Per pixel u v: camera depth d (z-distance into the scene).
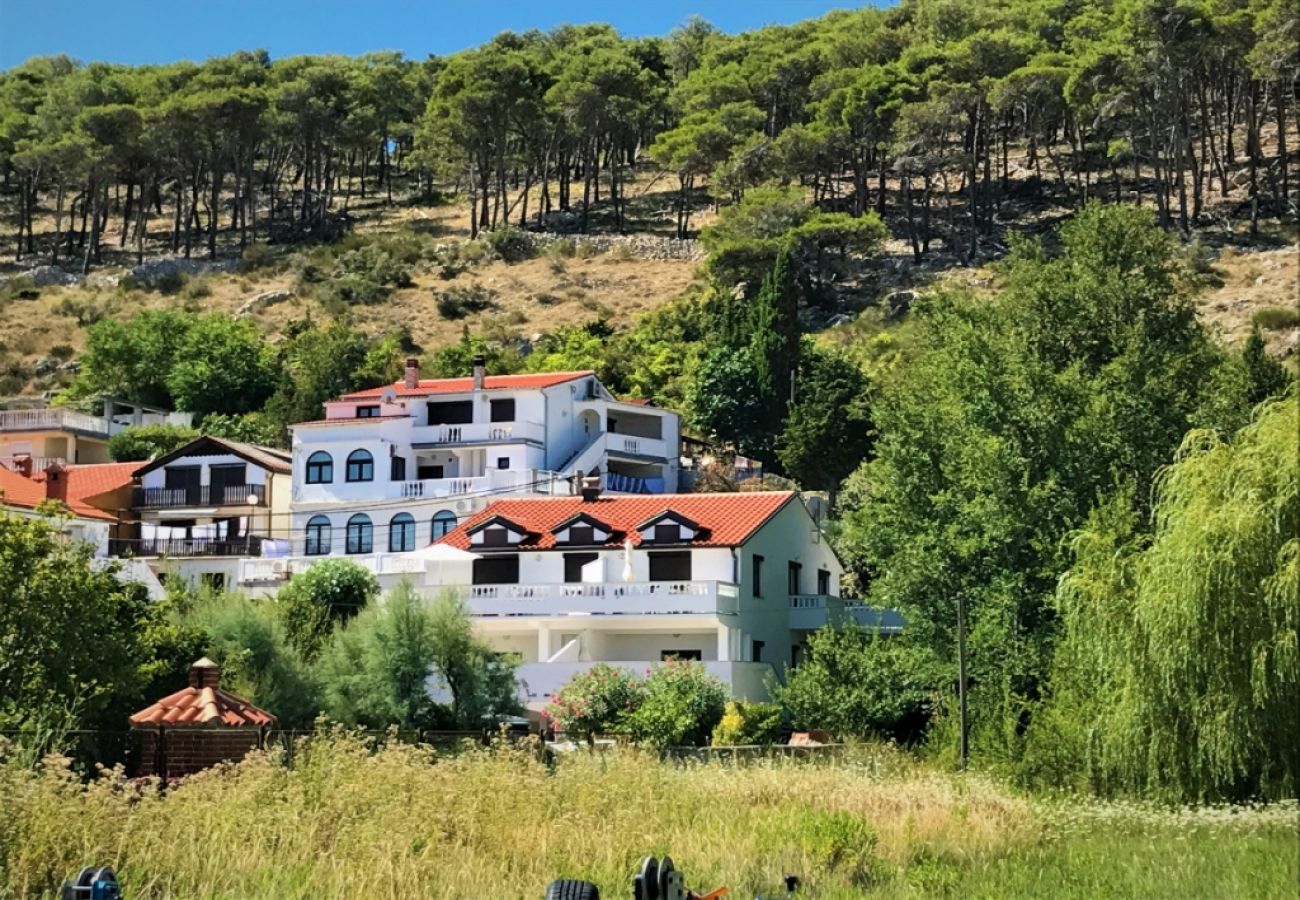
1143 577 39.91
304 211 188.25
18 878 23.92
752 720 55.00
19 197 195.88
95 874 18.80
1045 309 67.44
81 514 82.62
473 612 68.12
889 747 49.12
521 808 30.36
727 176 166.50
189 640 49.72
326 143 193.38
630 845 29.44
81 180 185.00
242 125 180.38
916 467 61.84
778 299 116.19
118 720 41.88
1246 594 37.16
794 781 37.59
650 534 69.19
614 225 178.50
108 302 161.12
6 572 38.56
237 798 27.53
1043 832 34.19
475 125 174.88
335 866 25.88
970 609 56.16
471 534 71.81
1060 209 161.38
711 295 139.25
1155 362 63.19
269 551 84.00
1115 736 39.12
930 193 171.25
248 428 114.06
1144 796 38.34
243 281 166.75
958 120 159.25
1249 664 36.97
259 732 33.62
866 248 146.00
